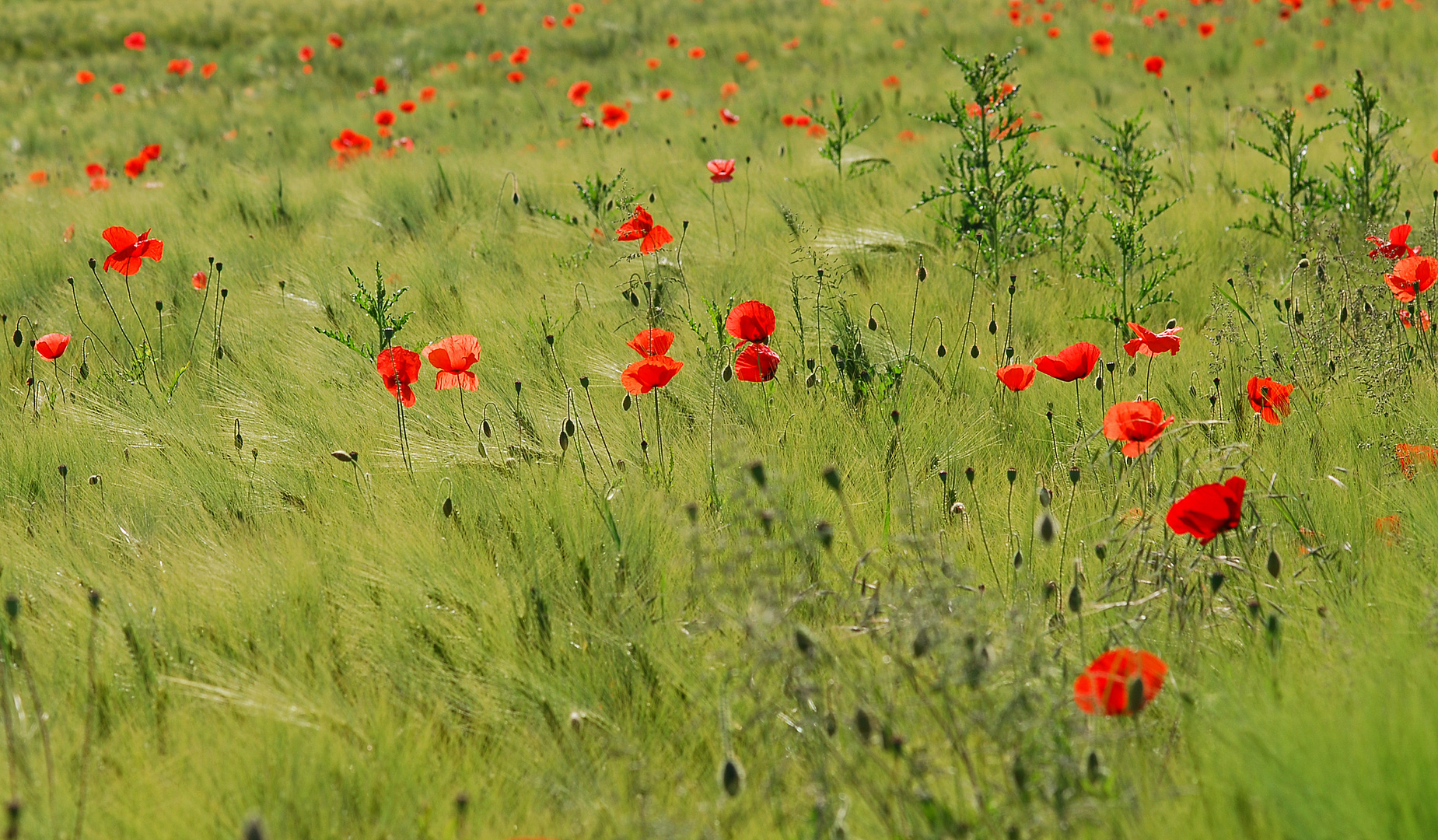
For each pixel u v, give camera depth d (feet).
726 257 30.37
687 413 20.12
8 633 12.97
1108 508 15.76
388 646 12.76
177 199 43.62
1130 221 25.77
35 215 42.55
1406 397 18.04
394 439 19.70
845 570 14.11
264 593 13.83
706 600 13.15
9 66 103.19
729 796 9.27
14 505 18.44
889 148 51.60
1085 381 20.61
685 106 72.69
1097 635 12.55
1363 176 29.43
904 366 21.17
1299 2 82.58
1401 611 12.18
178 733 11.32
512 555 14.20
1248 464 16.03
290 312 28.68
